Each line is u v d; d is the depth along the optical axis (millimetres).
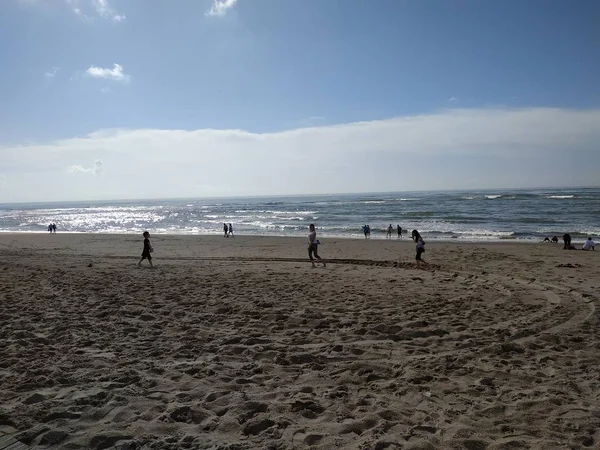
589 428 3732
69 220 75312
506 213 54000
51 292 10062
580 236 30828
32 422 3752
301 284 11203
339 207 90500
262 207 109125
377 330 6910
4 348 5871
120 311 8125
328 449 3379
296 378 4945
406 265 15656
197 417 3898
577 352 5887
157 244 27938
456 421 3875
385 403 4234
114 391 4367
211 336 6574
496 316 7906
